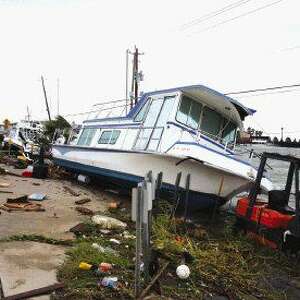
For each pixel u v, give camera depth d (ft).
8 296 17.94
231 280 24.12
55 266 21.95
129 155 43.91
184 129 41.88
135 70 105.70
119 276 21.45
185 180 39.27
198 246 29.55
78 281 20.22
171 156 38.65
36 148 89.20
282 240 31.07
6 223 30.19
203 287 22.40
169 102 44.09
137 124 47.78
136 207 19.21
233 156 40.81
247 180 39.47
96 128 57.00
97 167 51.42
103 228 31.53
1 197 40.96
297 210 29.78
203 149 39.40
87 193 50.55
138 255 19.24
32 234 27.50
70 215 35.14
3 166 73.15
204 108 44.60
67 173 65.67
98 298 18.90
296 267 28.78
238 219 35.99
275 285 25.32
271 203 34.17
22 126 107.86
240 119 44.65
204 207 41.65
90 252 24.03
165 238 28.66
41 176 61.21
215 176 39.52
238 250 29.66
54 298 18.39
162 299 19.72
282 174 111.55
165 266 23.29
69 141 70.23
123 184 48.39
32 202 39.91
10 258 22.56
